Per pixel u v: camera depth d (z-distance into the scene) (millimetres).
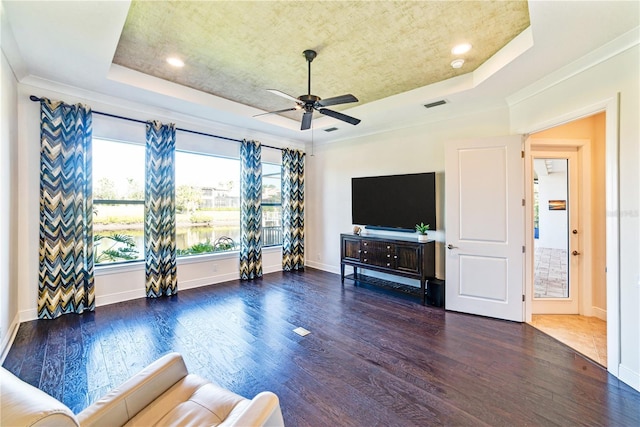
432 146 4266
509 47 2611
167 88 3564
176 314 3486
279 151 5805
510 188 3330
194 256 4668
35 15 2020
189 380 1527
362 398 1996
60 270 3309
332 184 5750
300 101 2844
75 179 3379
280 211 6035
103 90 3406
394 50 2805
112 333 2955
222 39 2641
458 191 3641
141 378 1368
